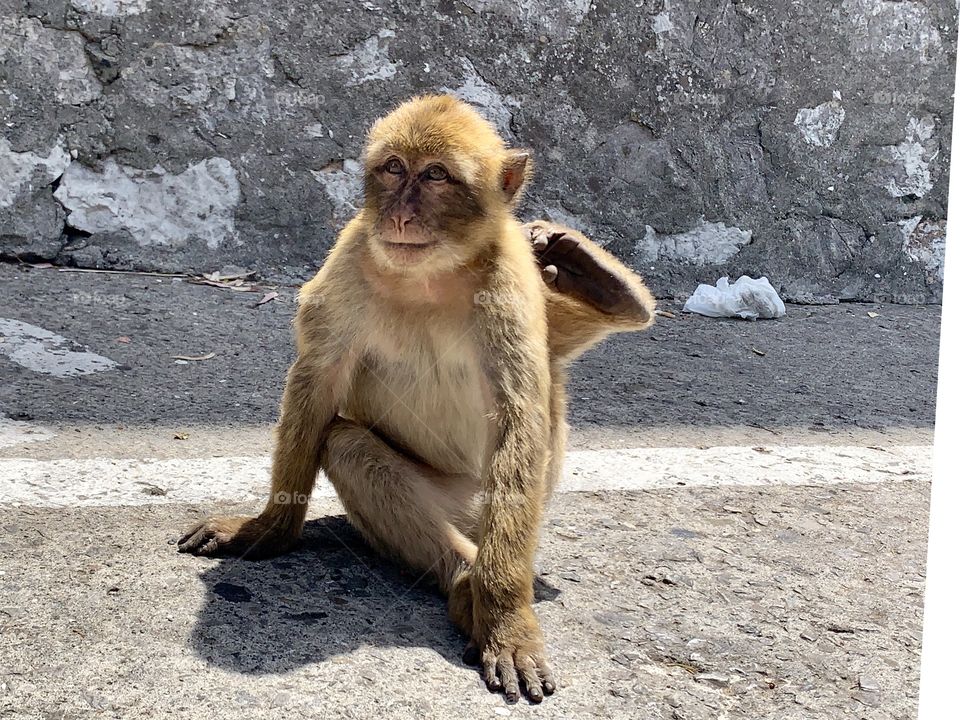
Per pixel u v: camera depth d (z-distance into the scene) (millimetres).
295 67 1827
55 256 1772
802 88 2064
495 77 1913
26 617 768
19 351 1417
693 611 894
